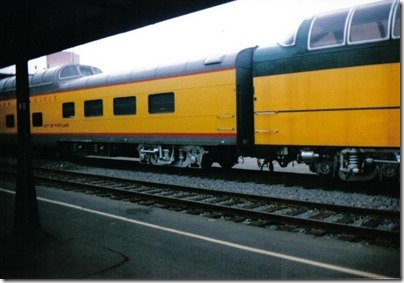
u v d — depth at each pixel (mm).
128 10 4668
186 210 7027
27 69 5586
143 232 5781
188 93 10805
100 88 13570
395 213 5855
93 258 4719
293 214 6477
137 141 12375
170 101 11461
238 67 9805
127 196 8406
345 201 7258
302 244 5074
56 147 16172
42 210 7336
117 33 5461
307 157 8430
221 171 11844
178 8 4434
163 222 6316
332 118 7875
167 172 12109
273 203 7262
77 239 5480
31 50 6066
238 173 11164
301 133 8336
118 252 4926
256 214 6305
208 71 10320
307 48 8211
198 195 8312
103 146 14547
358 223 5836
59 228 6059
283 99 8602
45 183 10477
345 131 7703
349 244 5035
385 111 7188
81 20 5113
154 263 4535
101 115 13781
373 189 8164
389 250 4770
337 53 7777
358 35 7535
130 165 14594
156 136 11766
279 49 8695
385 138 7203
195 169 12469
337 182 8758
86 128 14297
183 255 4781
